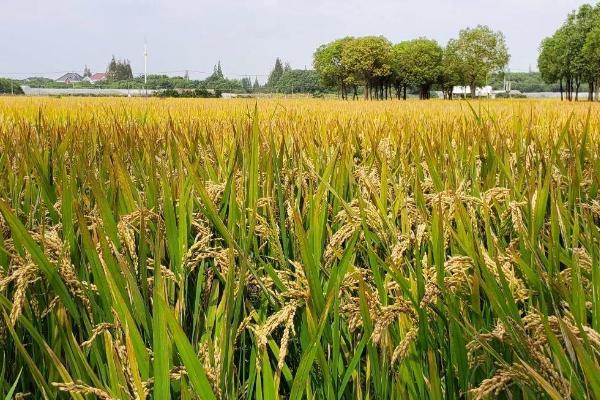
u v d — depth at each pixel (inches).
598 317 53.7
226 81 5142.7
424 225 67.5
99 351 66.3
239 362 71.2
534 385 49.3
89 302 66.7
